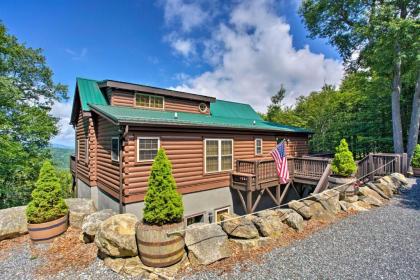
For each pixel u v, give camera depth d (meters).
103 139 8.40
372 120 16.70
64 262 4.17
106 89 9.63
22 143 13.13
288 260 3.85
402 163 9.90
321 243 4.44
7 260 4.39
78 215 6.00
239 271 3.58
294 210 5.53
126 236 3.88
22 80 15.71
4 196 12.72
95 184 9.06
